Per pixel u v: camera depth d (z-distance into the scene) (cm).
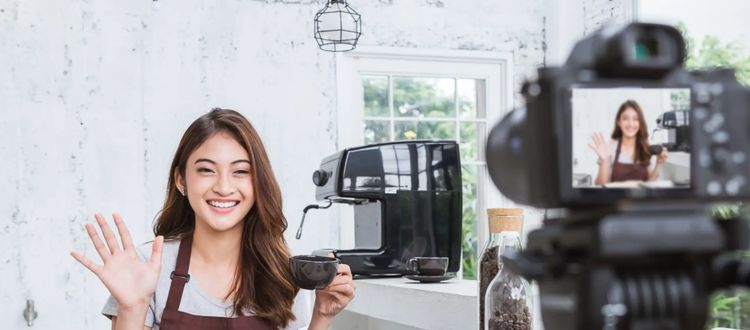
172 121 358
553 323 53
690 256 50
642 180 47
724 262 50
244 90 368
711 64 312
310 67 376
